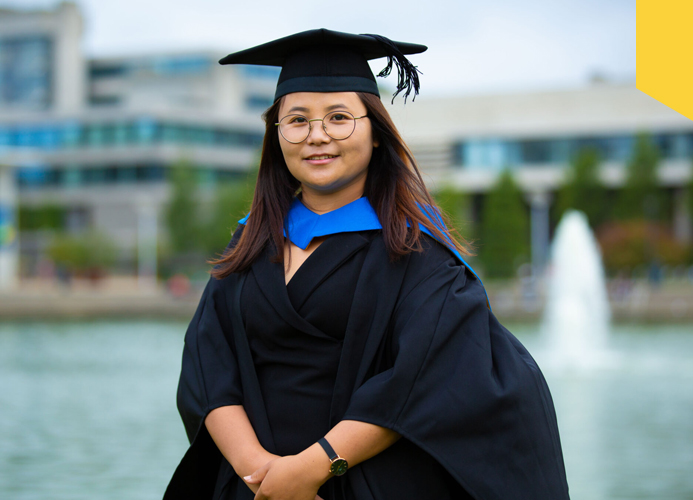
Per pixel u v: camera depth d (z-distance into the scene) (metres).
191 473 1.89
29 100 66.50
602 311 27.70
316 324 1.79
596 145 49.88
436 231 1.85
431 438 1.66
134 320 29.73
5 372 14.74
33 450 8.02
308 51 1.87
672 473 6.89
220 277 1.90
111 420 9.76
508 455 1.67
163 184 53.94
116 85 71.00
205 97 61.97
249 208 2.03
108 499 6.16
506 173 43.69
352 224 1.83
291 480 1.64
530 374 1.76
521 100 50.94
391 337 1.77
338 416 1.75
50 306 31.62
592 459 7.54
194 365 1.86
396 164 1.88
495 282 41.31
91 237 47.69
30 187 56.75
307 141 1.83
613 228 42.56
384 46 1.90
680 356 17.11
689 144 48.72
